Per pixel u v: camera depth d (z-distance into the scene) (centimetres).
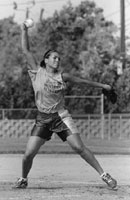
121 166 1728
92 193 1050
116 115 4453
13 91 5084
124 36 4828
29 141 1084
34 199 976
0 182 1241
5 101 5062
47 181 1295
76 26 5638
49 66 1080
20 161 1888
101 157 2108
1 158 2020
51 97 1071
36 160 1945
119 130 4466
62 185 1189
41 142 1085
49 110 1070
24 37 1126
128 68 4638
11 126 4634
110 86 1098
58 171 1576
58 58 1080
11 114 4766
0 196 1007
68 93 4841
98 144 3391
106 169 1631
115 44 5516
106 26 5675
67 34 5681
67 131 1074
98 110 4862
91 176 1442
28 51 1125
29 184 1209
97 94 4862
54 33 5666
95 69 5128
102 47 5466
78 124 4547
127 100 4578
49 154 2250
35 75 1097
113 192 1066
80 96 4503
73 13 5734
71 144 1076
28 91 5050
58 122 1076
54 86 1067
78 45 5631
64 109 1092
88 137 4516
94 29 5675
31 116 4753
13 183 1216
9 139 4266
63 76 1085
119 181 1330
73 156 2144
